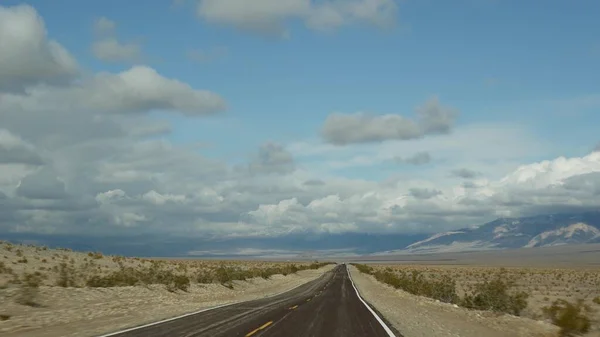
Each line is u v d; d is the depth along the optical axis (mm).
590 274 107750
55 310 24125
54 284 34031
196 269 75188
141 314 24031
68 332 17719
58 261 48188
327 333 19062
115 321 21094
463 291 65500
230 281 54312
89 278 39375
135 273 45250
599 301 46875
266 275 74188
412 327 21984
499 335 22094
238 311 26734
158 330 18500
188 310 26625
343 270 134750
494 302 38062
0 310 22688
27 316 21734
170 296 36844
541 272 115375
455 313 31750
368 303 35219
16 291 26734
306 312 27109
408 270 138625
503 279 91688
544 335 23188
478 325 25531
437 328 22500
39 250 52750
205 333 17953
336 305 32688
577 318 23719
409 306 35312
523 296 40531
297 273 103688
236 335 17703
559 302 49469
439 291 50688
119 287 36281
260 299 38125
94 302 28562
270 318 23578
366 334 19109
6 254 45156
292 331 19312
